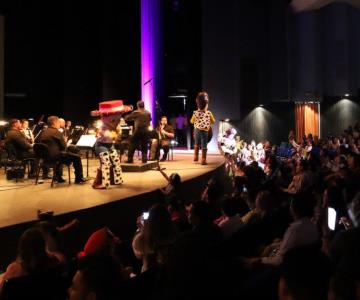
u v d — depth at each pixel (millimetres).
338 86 17609
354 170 5883
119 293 1952
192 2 17672
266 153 13625
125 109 6953
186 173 8539
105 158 6777
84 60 15922
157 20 17031
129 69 16594
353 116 18125
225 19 17469
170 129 11516
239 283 2795
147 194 6422
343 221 4348
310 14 17422
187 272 1780
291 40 17688
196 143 10320
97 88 16281
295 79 17672
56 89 15922
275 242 4086
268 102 17812
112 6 15961
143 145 9062
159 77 17141
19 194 6297
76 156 7477
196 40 17766
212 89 17625
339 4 17500
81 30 15750
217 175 9703
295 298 1492
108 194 6215
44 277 2539
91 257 1989
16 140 7746
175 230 3307
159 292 2215
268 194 4520
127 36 16484
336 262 1909
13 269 2699
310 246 1611
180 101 17750
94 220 5309
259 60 17703
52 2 15422
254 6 17641
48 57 15758
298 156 12773
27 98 15820
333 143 12867
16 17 14812
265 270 3068
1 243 4234
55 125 7277
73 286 1957
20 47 15156
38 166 7352
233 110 17531
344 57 17578
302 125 17984
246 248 3771
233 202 4199
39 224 3320
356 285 1505
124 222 5871
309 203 3688
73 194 6258
